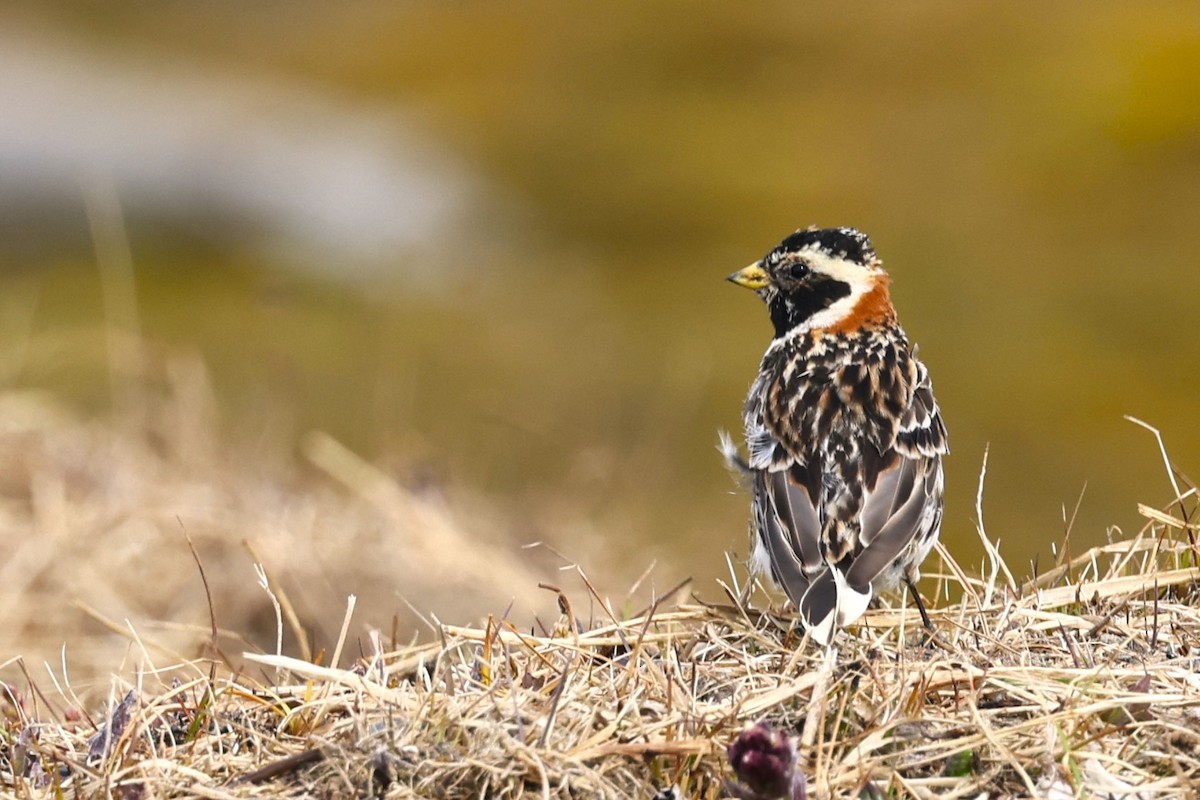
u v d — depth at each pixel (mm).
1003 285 22219
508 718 5527
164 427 13000
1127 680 5793
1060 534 15438
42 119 27562
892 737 5473
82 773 5648
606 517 12844
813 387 7375
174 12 38031
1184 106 27156
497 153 28438
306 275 22906
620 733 5484
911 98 29141
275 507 11406
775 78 30797
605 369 18781
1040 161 26328
